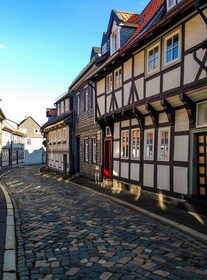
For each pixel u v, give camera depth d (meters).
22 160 57.50
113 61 13.55
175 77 9.52
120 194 12.70
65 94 26.47
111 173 15.96
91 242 6.29
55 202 11.55
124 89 13.23
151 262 5.15
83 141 20.92
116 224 7.80
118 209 9.85
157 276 4.60
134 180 13.16
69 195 13.43
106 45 17.23
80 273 4.77
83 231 7.14
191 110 9.08
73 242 6.33
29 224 8.06
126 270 4.84
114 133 15.52
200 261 5.19
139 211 9.23
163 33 10.06
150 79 11.02
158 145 11.18
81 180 19.45
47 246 6.12
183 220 7.84
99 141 17.27
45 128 34.19
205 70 7.59
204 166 9.06
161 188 10.95
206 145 8.95
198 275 4.63
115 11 14.97
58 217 8.78
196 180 9.31
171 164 10.31
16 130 48.97
